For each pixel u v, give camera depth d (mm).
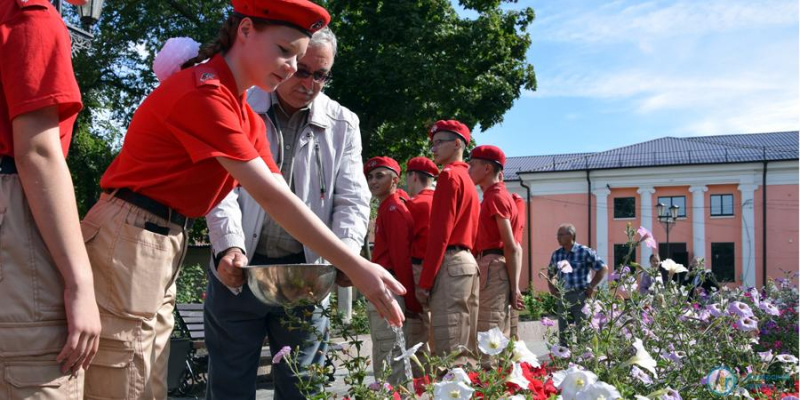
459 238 4961
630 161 47562
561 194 46562
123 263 2084
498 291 5730
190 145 2045
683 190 45156
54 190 1735
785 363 3545
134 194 2131
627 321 3105
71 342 1746
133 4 18281
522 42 18438
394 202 5414
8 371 1722
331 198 3230
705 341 3371
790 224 43875
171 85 2098
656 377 2852
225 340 3033
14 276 1733
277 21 2131
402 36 16969
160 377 2234
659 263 3467
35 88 1707
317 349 3080
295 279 2275
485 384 2285
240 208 3020
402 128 17641
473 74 17859
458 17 18219
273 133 3102
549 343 3496
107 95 20422
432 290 4938
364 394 2479
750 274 44062
